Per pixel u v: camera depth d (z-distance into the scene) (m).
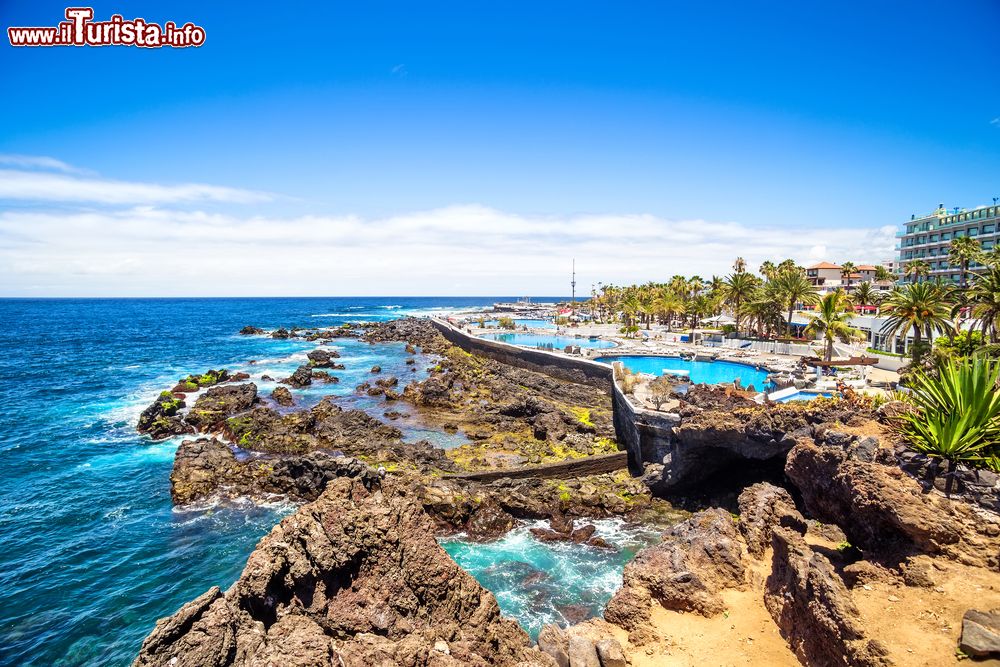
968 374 18.20
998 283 44.16
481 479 37.91
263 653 13.16
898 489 17.34
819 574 16.25
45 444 48.00
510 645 17.28
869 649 13.59
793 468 23.27
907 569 15.88
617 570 28.11
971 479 17.44
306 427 50.97
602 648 17.80
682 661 17.84
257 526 32.41
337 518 16.47
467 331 119.56
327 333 151.50
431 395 64.81
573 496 35.22
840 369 60.78
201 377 75.00
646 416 38.81
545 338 121.12
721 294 115.38
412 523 17.48
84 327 179.38
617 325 134.00
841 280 146.00
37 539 30.72
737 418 32.00
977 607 14.02
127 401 65.62
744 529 24.27
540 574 27.70
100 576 27.06
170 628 12.81
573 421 51.38
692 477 35.47
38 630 22.98
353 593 16.03
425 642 14.56
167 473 40.97
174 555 29.05
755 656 17.39
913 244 125.94
